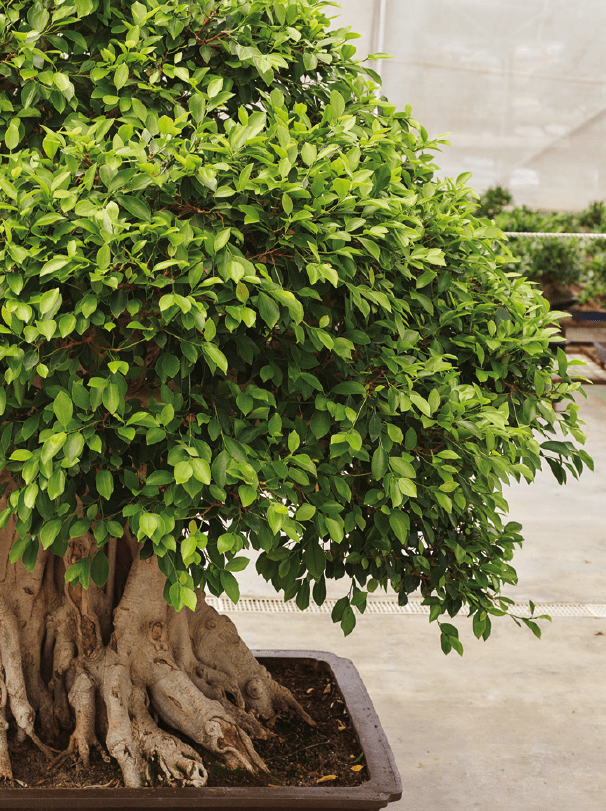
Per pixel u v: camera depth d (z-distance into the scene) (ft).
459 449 5.97
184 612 8.09
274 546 6.00
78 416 4.91
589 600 13.76
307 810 6.58
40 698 7.74
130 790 6.45
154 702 7.66
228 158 5.23
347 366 5.56
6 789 6.38
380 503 5.96
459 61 29.78
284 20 6.20
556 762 9.53
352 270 5.31
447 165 30.96
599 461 20.70
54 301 4.67
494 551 7.18
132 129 5.44
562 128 30.83
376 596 13.97
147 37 5.91
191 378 5.65
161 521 5.13
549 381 6.44
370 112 7.06
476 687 11.13
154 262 5.05
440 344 6.24
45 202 5.05
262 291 4.97
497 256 7.03
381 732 7.74
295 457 5.33
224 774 7.16
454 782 9.07
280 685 8.56
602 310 28.84
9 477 6.86
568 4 29.55
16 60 5.66
